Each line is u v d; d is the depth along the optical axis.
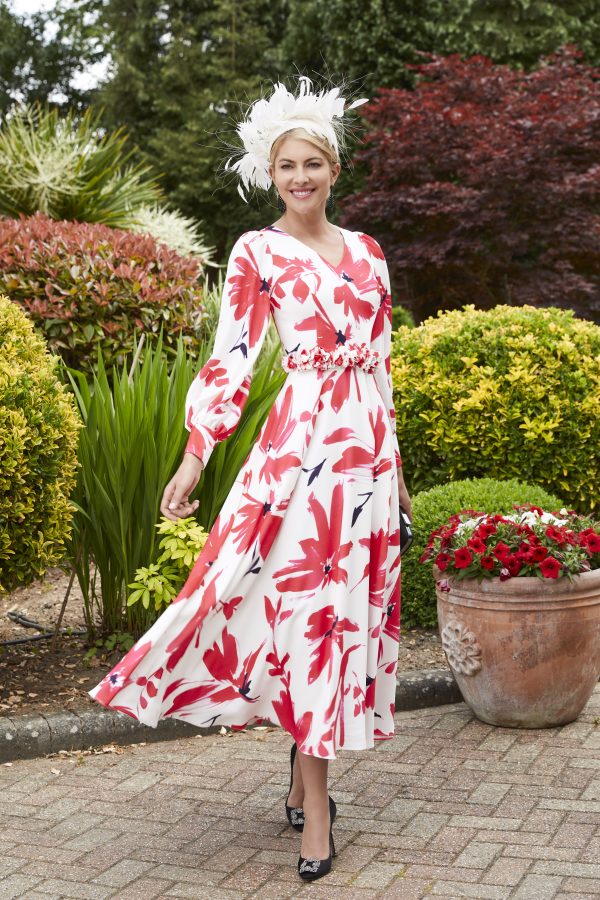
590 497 5.16
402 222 15.42
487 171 14.09
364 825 2.89
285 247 2.66
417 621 4.73
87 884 2.58
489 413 4.94
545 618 3.51
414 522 4.64
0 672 4.05
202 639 2.61
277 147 2.66
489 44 19.66
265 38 23.94
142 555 4.22
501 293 16.23
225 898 2.49
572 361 5.00
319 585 2.60
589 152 14.73
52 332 5.76
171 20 24.58
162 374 4.24
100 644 4.31
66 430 3.80
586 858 2.62
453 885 2.51
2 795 3.15
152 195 10.69
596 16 20.25
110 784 3.23
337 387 2.63
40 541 3.73
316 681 2.59
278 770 3.33
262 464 2.66
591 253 15.13
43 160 9.74
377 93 20.31
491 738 3.57
